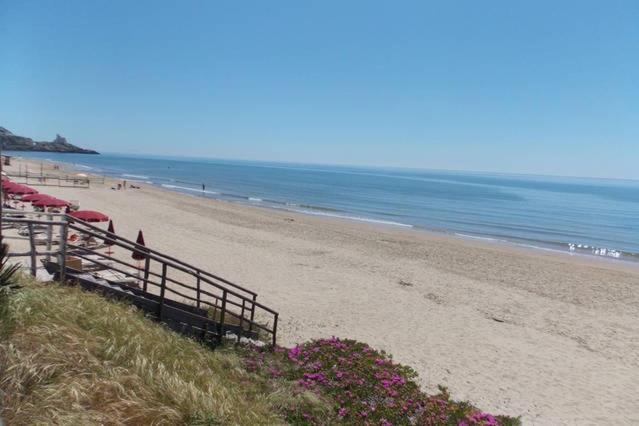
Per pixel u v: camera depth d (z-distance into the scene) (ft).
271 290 55.26
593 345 45.50
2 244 16.99
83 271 29.04
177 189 231.30
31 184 157.99
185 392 15.74
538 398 33.47
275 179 425.69
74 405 12.66
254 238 90.17
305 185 354.54
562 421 30.50
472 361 39.11
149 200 145.28
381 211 186.80
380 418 22.20
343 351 30.63
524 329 48.73
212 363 22.97
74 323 17.31
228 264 66.80
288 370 26.63
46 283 21.57
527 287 66.64
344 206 200.95
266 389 22.98
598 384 36.76
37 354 14.05
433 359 38.70
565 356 42.11
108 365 15.48
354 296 55.62
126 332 18.83
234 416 16.17
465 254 89.71
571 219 193.77
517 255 94.27
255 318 43.78
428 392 32.14
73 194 141.59
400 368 29.60
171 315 27.86
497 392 33.73
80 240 56.39
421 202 243.81
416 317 49.70
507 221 173.47
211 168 640.58
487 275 72.54
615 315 55.83
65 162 453.58
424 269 73.41
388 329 45.27
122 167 480.23
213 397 16.76
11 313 15.42
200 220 109.19
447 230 137.28
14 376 12.73
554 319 52.85
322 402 22.54
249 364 26.11
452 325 48.06
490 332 46.88
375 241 97.55
